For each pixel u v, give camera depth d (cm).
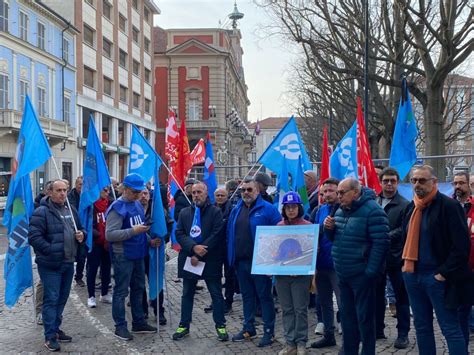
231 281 785
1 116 2539
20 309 808
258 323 719
